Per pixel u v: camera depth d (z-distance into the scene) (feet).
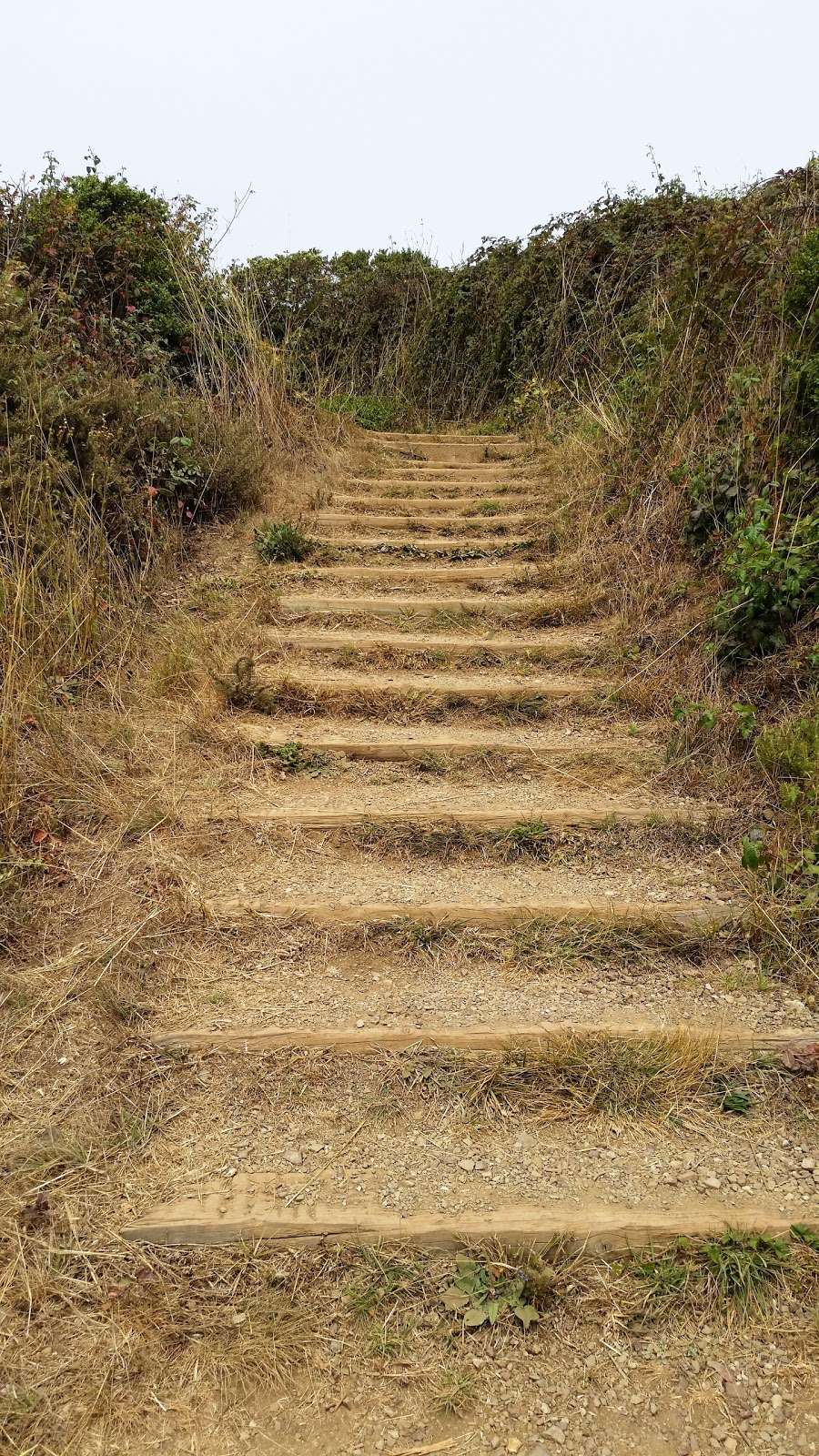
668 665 13.51
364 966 8.83
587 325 29.63
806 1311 5.98
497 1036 7.97
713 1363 5.73
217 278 25.17
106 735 11.65
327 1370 5.67
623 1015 8.27
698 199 27.63
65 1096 7.30
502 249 34.47
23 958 8.55
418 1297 6.05
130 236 22.03
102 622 13.76
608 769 11.83
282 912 9.29
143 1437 5.30
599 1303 6.04
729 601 12.68
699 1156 7.06
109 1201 6.55
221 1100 7.39
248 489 20.03
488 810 10.96
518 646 14.83
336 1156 6.98
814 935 8.88
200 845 10.20
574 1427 5.41
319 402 28.68
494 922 9.34
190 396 22.11
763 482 13.65
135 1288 6.02
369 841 10.52
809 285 14.23
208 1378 5.59
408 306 36.70
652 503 16.66
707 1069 7.74
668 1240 6.38
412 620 15.99
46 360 16.19
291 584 17.01
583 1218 6.47
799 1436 5.35
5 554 13.14
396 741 12.46
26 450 14.51
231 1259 6.22
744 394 15.06
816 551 12.41
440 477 24.25
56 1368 5.57
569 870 10.19
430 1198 6.64
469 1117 7.37
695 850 10.37
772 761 10.77
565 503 19.79
